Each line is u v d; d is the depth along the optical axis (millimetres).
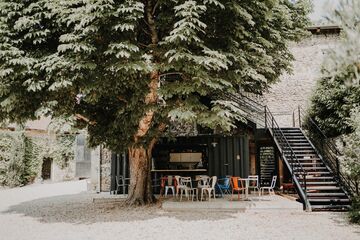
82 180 29328
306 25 13633
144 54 9211
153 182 16125
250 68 10133
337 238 7418
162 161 17125
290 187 15781
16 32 9414
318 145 15281
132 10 8820
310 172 12336
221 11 9727
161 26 9977
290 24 11953
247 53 10320
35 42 9188
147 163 12727
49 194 17906
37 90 9445
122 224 9219
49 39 10016
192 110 9906
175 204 11516
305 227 8555
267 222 9234
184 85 9500
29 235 8039
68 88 9328
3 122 10922
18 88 9406
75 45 8531
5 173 21734
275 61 12758
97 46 9109
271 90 19391
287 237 7539
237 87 13367
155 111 10453
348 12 6605
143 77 9625
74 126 12047
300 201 12320
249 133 15914
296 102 19031
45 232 8352
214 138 15992
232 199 13180
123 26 8523
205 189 13766
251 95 18906
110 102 11344
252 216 10148
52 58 8953
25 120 10734
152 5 10289
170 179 14562
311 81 19094
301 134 15086
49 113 10195
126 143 11688
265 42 10664
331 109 14133
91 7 8242
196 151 17453
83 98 10344
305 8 13367
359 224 8867
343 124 13148
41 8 9297
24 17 8984
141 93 10016
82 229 8656
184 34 8602
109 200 14000
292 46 19625
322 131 14672
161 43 9000
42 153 25781
